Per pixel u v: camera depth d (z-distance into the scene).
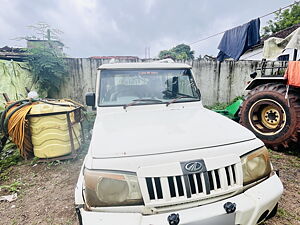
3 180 3.05
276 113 3.73
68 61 7.02
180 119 2.12
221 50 6.49
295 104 3.37
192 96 2.88
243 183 1.50
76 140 3.86
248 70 7.41
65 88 7.07
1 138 4.20
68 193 2.65
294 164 3.23
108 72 2.72
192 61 7.72
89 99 2.79
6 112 3.77
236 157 1.48
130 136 1.65
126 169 1.33
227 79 7.69
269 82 4.05
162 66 2.86
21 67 6.04
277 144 3.65
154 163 1.35
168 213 1.27
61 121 3.50
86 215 1.26
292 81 3.29
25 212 2.29
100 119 2.24
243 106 4.17
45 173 3.22
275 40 4.31
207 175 1.37
